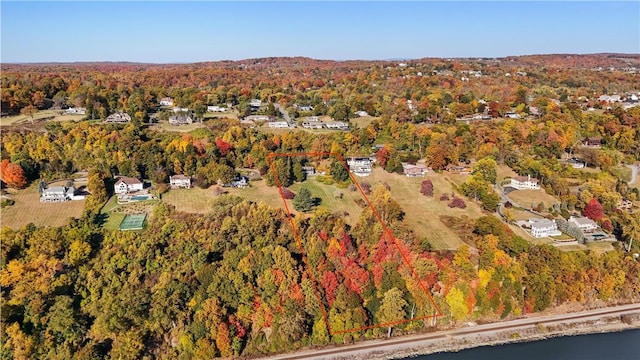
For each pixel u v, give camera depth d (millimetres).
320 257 96438
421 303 91562
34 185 124938
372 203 120688
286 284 89188
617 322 94625
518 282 95938
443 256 101250
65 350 76688
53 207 113875
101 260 93562
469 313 93500
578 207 124875
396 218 115250
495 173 140750
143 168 133500
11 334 76312
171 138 148500
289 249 99625
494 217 114812
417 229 112938
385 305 89188
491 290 93688
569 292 97125
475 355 84875
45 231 97125
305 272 93438
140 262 93062
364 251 102000
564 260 98500
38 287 85500
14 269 87438
